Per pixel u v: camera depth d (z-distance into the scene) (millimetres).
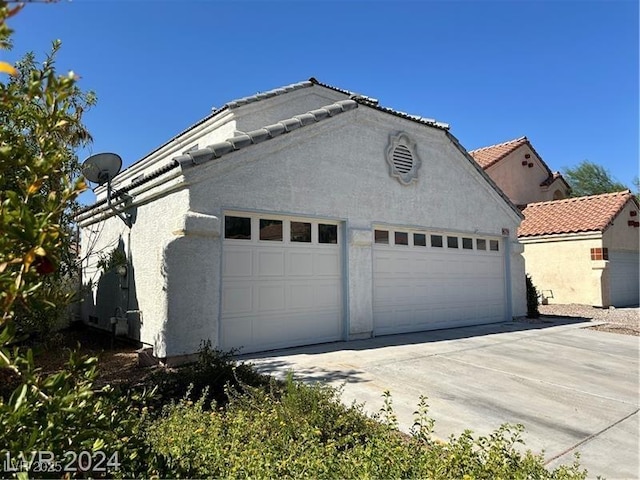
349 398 5645
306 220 9289
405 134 11312
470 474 2863
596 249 18688
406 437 4359
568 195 28469
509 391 6180
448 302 12234
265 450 3395
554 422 5035
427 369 7262
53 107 2137
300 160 9133
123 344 9125
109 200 9695
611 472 3838
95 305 11875
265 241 8617
